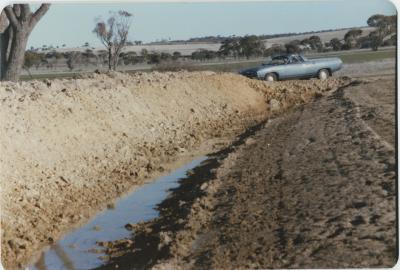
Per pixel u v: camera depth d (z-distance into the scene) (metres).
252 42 30.69
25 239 9.48
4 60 18.06
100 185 12.24
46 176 11.66
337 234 8.19
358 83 23.09
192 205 10.14
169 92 19.84
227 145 15.74
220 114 20.31
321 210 9.05
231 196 10.40
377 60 28.39
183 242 8.70
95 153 13.73
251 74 24.55
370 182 9.90
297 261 7.61
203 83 21.88
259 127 17.08
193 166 13.69
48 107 14.02
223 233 8.81
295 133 14.92
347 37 31.78
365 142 12.50
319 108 18.81
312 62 24.81
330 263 7.45
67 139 13.41
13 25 17.72
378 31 29.02
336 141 13.14
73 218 10.45
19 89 14.82
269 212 9.34
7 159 11.25
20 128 12.39
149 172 13.31
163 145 16.05
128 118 16.55
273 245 8.16
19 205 10.32
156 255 8.53
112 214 10.66
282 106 21.84
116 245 9.26
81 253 9.04
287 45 30.95
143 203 11.13
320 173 10.86
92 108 15.56
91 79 18.86
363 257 7.52
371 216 8.60
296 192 10.02
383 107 16.83
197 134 17.56
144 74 21.48
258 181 11.03
